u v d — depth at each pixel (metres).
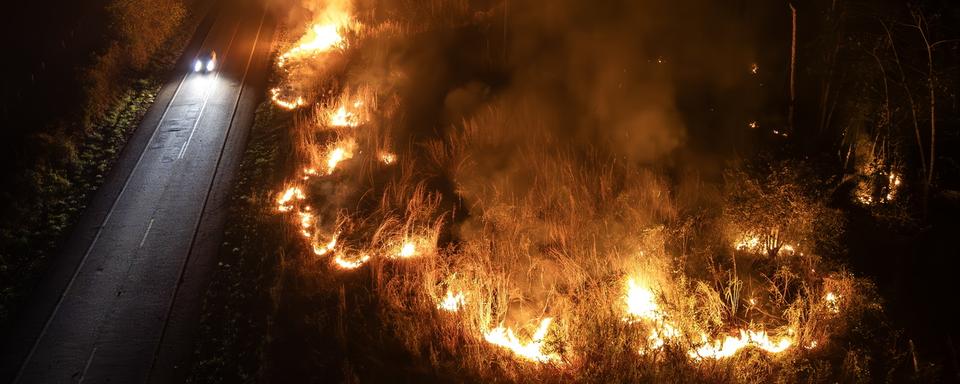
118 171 19.00
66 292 14.05
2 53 24.81
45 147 19.03
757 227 13.11
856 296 11.66
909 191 14.23
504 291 12.42
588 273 13.05
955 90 13.70
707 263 13.05
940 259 12.79
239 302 13.34
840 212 12.81
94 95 22.33
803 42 17.98
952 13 14.16
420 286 12.95
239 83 25.19
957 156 14.59
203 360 12.03
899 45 14.52
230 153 19.81
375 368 11.26
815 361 10.88
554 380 10.77
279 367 11.41
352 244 14.70
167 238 15.77
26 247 15.48
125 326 13.03
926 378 10.25
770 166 13.88
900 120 14.25
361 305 12.74
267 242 15.00
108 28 27.33
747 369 10.59
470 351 11.40
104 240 15.79
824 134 16.44
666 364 10.66
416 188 16.81
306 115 21.52
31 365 12.17
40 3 28.30
